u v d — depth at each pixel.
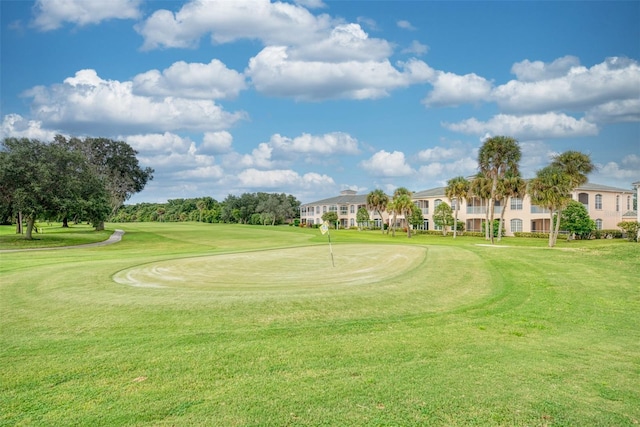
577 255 23.59
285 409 5.18
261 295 11.88
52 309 10.52
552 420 4.95
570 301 12.16
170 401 5.41
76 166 46.88
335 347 7.59
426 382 5.98
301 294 12.07
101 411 5.16
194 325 9.10
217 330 8.71
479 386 5.87
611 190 60.22
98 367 6.60
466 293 13.18
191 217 149.00
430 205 77.56
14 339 8.13
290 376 6.21
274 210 121.50
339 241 46.16
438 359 6.99
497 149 50.50
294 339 8.09
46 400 5.47
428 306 11.22
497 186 51.44
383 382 5.98
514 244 43.56
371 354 7.22
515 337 8.46
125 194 70.38
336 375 6.25
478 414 5.07
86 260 23.61
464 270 17.97
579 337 8.56
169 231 69.00
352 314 10.15
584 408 5.26
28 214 41.72
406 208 62.59
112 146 67.88
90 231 64.19
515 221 62.88
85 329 8.84
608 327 9.43
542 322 9.77
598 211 58.84
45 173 41.03
